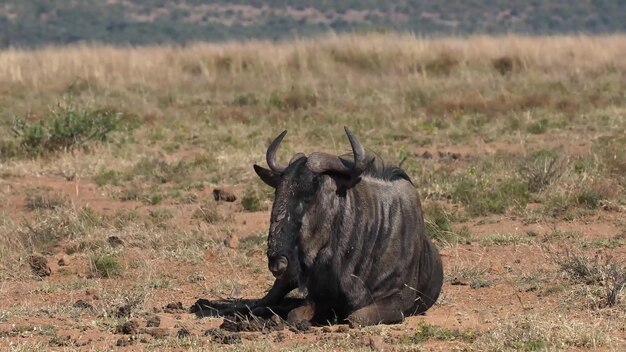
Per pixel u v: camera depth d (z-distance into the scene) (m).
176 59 128.12
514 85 99.81
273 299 36.22
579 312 35.53
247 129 79.62
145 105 91.50
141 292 39.53
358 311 34.34
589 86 98.44
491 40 135.75
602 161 59.69
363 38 130.62
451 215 50.69
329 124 81.31
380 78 110.06
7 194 58.00
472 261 43.62
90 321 35.62
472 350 31.05
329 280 34.16
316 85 103.62
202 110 90.00
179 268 44.00
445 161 64.19
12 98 99.06
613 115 81.25
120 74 114.25
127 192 57.69
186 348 31.97
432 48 124.69
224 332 33.38
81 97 95.44
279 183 33.56
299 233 33.22
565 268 40.00
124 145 71.62
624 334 32.50
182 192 57.91
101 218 51.28
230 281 41.66
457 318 35.47
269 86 106.69
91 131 71.50
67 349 31.58
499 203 52.03
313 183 33.31
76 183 61.19
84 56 128.88
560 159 59.53
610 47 135.75
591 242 45.31
